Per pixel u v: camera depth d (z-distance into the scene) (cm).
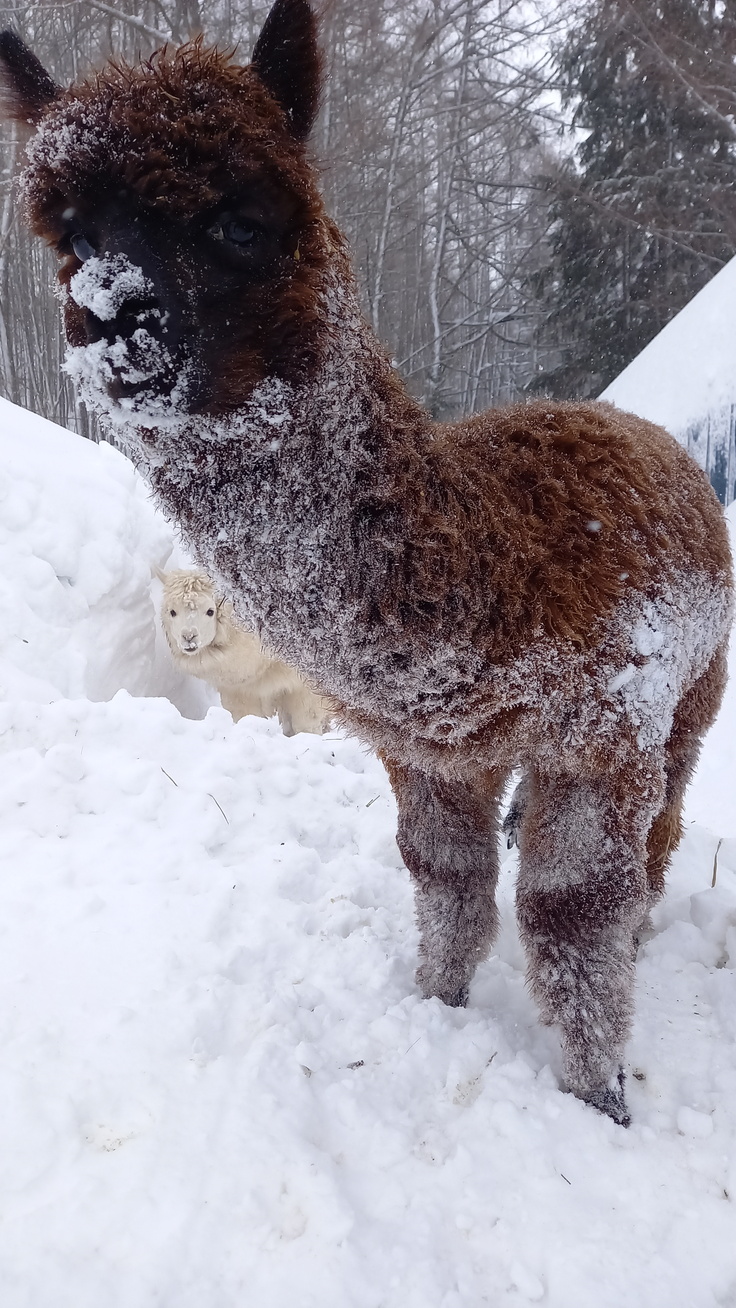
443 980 269
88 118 166
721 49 1884
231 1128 209
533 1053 255
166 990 253
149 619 597
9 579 486
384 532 188
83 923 280
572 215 2103
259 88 181
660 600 212
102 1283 173
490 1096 231
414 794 248
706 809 468
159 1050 230
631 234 2077
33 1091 212
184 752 399
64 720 393
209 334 170
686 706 272
